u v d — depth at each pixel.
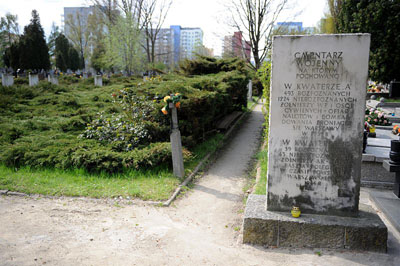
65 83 24.17
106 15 39.31
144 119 9.02
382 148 7.62
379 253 4.13
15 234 4.47
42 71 46.81
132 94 9.57
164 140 8.71
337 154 4.38
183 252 4.17
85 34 60.09
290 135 4.48
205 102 9.55
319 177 4.46
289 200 4.58
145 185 6.53
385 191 6.45
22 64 43.25
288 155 4.51
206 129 11.47
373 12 18.88
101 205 5.61
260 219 4.37
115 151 7.84
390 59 18.86
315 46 4.28
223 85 12.59
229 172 8.05
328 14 34.31
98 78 21.62
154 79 13.66
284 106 4.45
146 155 7.33
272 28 32.72
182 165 7.28
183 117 9.25
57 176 6.96
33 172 7.22
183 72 19.23
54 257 3.92
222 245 4.40
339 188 4.43
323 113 4.36
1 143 8.47
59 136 8.84
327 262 3.93
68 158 7.33
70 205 5.57
